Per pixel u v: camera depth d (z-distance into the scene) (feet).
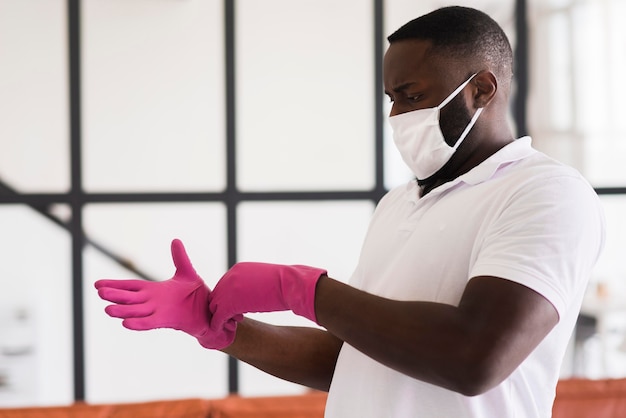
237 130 11.19
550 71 11.84
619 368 12.14
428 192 3.92
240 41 11.13
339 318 3.23
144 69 10.96
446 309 3.08
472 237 3.52
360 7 11.34
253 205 11.28
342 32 11.32
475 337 2.99
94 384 11.09
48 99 10.79
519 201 3.33
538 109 11.85
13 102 10.73
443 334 3.01
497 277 3.11
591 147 12.05
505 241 3.24
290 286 3.43
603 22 11.92
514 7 11.65
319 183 11.45
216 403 6.63
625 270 12.09
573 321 3.59
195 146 11.13
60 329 11.07
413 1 11.47
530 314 3.05
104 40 10.86
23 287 10.91
